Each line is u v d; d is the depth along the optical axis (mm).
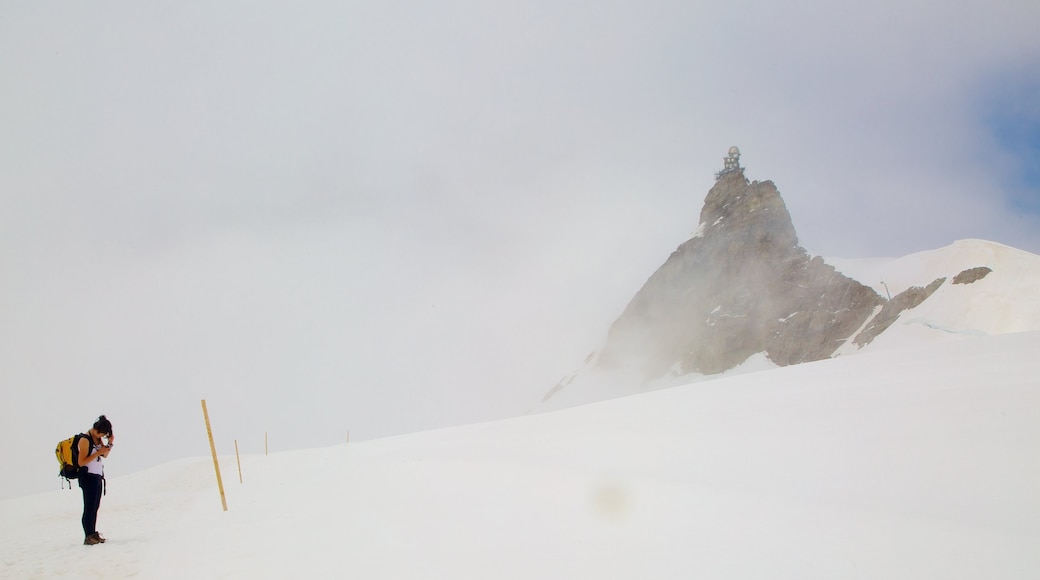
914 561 7277
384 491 16906
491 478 16391
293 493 21766
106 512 23984
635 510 11062
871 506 11633
